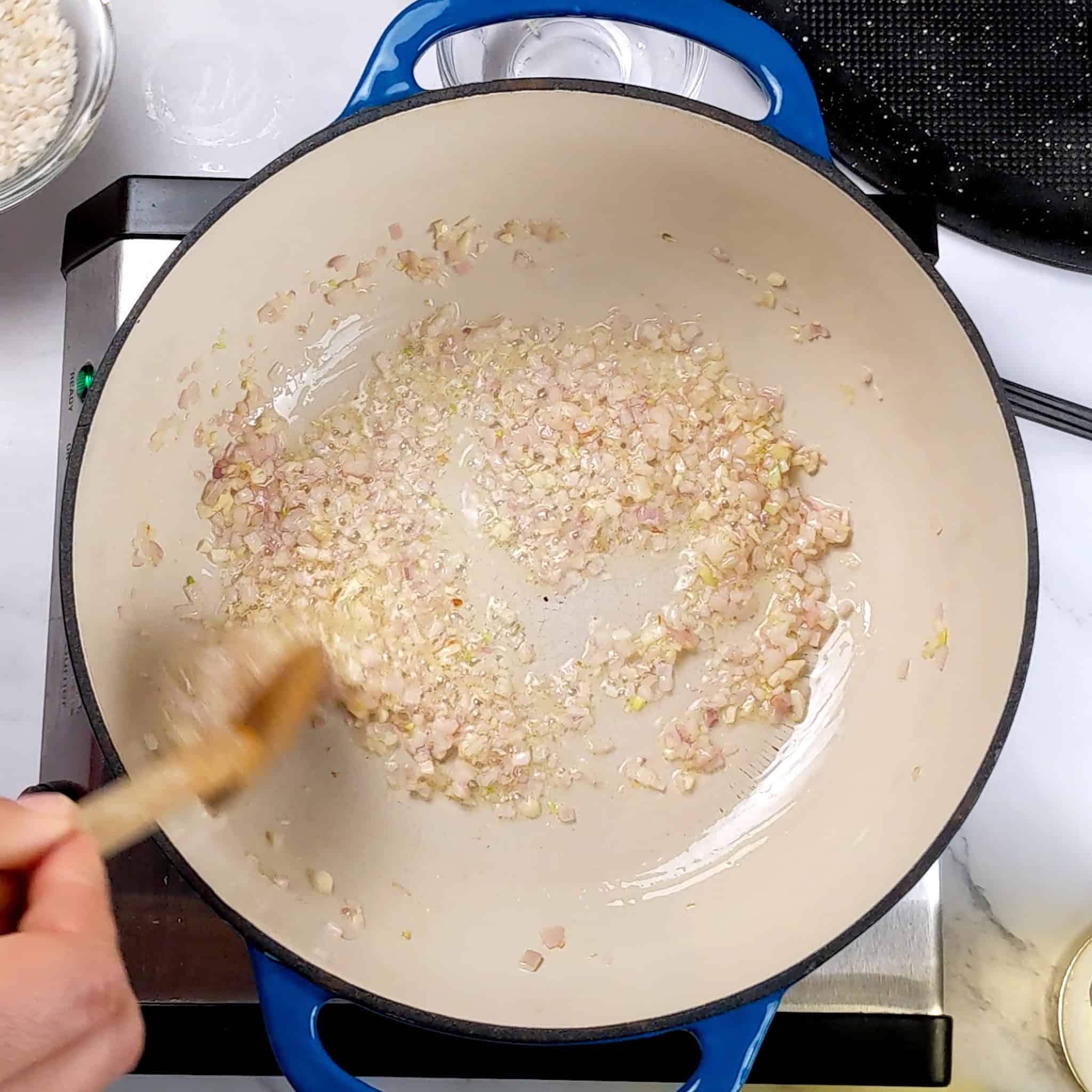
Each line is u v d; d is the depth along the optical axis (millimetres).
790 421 551
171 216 512
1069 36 564
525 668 541
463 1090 530
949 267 570
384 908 502
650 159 494
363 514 546
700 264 540
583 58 582
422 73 582
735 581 542
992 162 561
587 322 562
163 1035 483
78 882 359
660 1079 490
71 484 443
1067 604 557
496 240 541
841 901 478
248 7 581
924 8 567
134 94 576
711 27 472
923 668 512
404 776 526
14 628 561
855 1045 482
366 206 505
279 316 531
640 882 523
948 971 542
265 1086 537
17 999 328
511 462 553
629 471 550
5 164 518
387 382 559
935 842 448
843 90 566
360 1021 490
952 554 503
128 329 458
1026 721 552
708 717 538
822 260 504
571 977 492
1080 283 567
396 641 535
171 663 495
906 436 519
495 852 522
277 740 486
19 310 573
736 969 466
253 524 539
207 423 523
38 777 553
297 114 580
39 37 523
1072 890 543
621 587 545
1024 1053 537
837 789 521
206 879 447
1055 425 538
